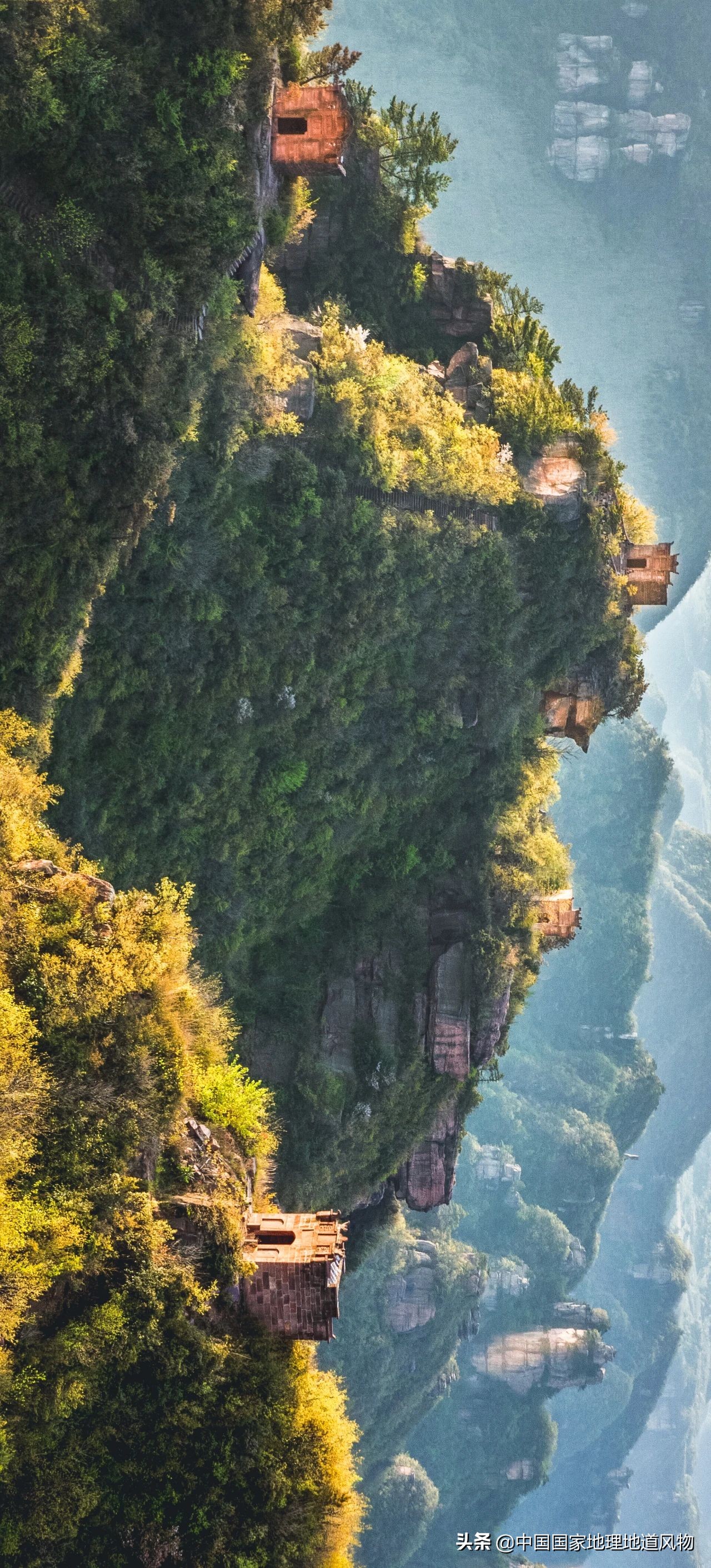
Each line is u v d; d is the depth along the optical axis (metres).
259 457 60.19
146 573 58.69
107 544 50.75
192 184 47.25
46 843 43.91
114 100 44.44
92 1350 34.19
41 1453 33.44
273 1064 79.88
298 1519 36.25
